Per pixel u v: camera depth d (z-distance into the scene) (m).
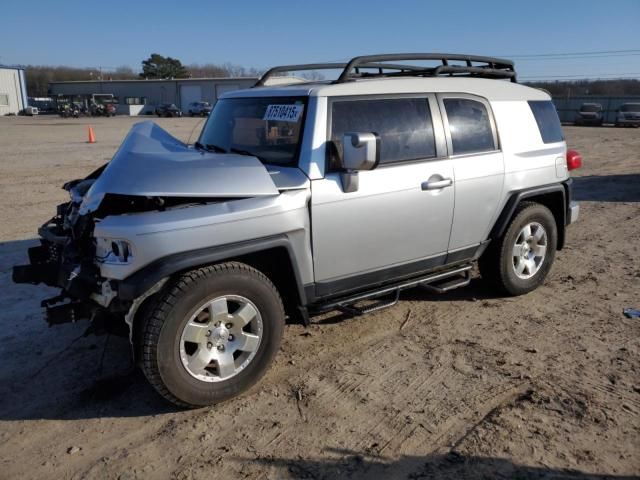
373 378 3.93
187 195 3.36
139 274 3.25
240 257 3.70
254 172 3.63
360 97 4.14
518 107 5.24
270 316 3.71
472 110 4.84
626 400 3.56
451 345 4.42
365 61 4.34
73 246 3.77
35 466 3.09
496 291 5.40
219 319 3.51
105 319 3.55
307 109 3.95
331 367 4.10
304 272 3.90
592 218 8.94
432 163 4.47
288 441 3.24
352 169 3.68
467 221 4.77
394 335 4.62
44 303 3.83
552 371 3.96
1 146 20.98
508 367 4.04
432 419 3.42
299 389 3.80
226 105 4.71
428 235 4.52
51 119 51.91
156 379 3.35
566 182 5.62
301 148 3.88
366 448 3.16
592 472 2.92
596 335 4.54
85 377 4.02
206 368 3.59
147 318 3.31
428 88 4.57
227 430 3.37
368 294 4.37
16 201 10.18
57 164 15.40
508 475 2.91
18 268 3.75
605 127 35.06
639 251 6.98
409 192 4.29
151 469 3.04
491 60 5.39
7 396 3.79
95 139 24.95
